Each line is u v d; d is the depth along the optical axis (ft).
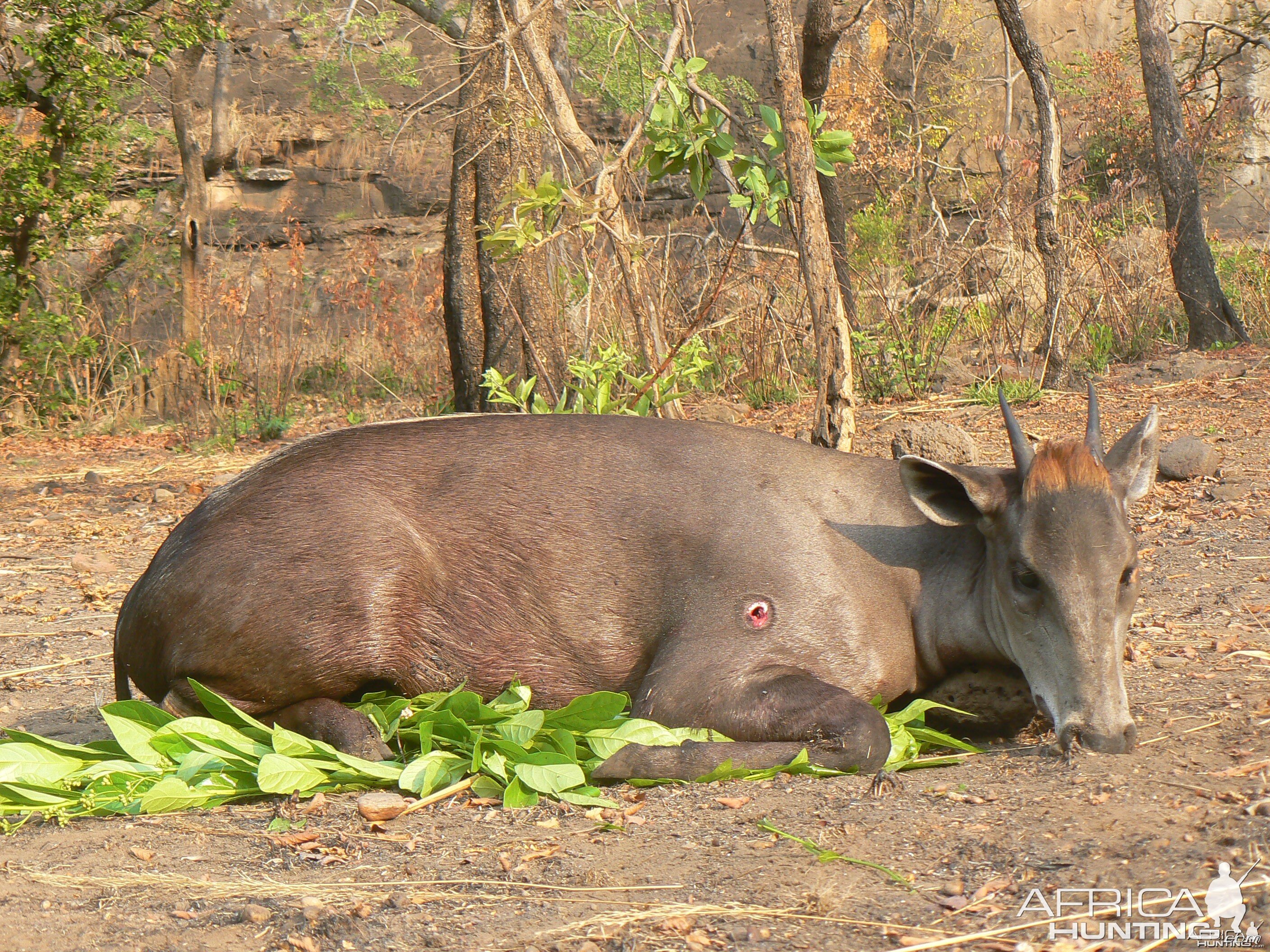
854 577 20.57
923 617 20.66
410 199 126.11
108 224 106.01
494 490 21.24
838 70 106.52
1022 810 16.21
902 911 13.76
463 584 20.92
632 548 20.92
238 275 112.27
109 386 89.71
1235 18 121.49
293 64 127.44
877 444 51.16
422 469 21.40
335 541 20.42
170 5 92.27
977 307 70.03
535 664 20.95
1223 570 31.35
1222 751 17.89
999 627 19.60
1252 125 118.11
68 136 82.69
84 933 14.40
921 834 15.85
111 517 49.57
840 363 33.55
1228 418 52.31
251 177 126.00
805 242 33.53
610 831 16.92
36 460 68.03
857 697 18.94
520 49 49.08
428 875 15.72
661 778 18.61
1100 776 16.99
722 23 127.44
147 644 20.88
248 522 20.66
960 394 63.26
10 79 83.51
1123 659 23.72
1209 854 14.16
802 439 47.91
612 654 20.86
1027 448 19.38
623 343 52.95
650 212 68.49
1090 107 112.78
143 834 17.67
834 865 15.15
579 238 54.49
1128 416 54.24
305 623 20.20
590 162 40.57
